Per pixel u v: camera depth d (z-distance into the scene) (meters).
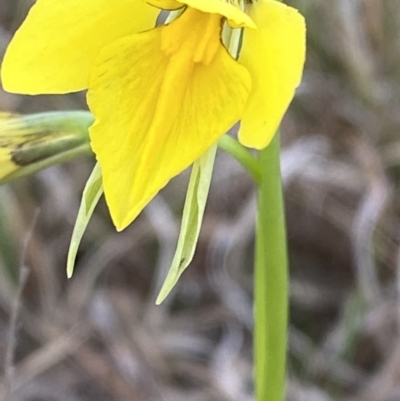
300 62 0.08
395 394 0.15
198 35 0.09
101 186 0.09
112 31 0.09
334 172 0.17
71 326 0.17
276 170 0.10
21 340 0.17
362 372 0.16
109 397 0.16
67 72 0.09
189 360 0.17
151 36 0.09
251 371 0.16
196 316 0.17
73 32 0.09
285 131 0.18
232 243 0.17
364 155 0.17
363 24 0.18
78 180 0.18
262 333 0.11
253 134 0.09
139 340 0.17
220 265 0.17
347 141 0.18
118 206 0.09
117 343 0.16
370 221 0.16
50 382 0.16
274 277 0.10
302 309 0.17
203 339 0.17
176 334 0.17
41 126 0.11
